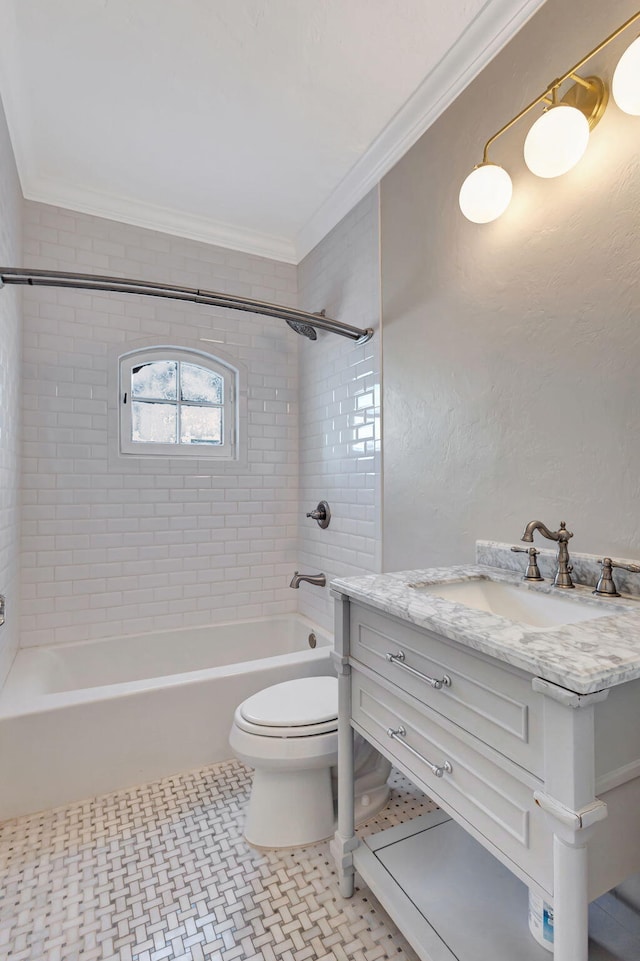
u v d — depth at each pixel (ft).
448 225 5.53
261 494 9.38
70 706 5.53
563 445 4.13
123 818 5.24
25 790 5.29
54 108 5.95
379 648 3.72
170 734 6.04
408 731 3.39
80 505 7.85
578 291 4.00
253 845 4.82
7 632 6.33
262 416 9.43
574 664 2.16
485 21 4.70
